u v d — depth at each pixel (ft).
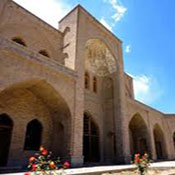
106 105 54.39
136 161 22.71
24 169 28.22
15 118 33.58
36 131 36.94
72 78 37.83
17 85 30.60
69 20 47.50
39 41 42.57
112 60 55.77
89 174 22.12
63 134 36.70
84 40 44.93
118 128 49.03
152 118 66.95
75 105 36.55
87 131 48.19
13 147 32.12
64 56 44.47
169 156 70.03
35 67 31.30
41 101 38.29
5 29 36.27
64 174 19.13
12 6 38.42
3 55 27.17
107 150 49.78
